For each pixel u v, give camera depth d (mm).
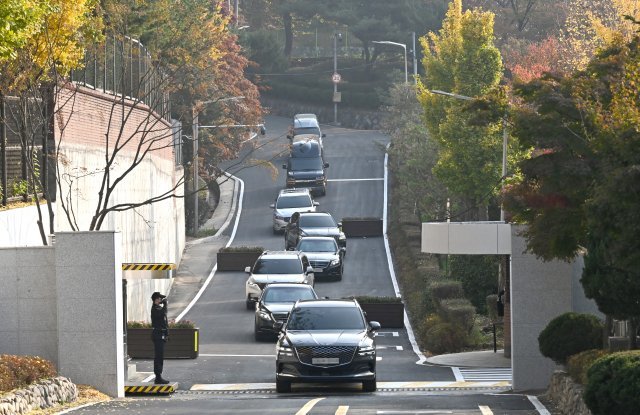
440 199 175250
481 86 156125
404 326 128625
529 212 65438
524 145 63344
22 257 70438
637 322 59719
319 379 73562
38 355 70500
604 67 62031
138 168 133375
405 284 150125
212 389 80125
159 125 155750
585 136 60406
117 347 69938
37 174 89062
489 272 146000
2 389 56531
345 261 172250
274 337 114438
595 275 56438
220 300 145125
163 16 126000
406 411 55750
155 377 80125
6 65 78188
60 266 69688
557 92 62562
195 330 100812
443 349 111000
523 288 74438
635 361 43812
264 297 115625
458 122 151750
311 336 75125
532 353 74375
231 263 169500
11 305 70312
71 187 93875
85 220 102250
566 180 59719
